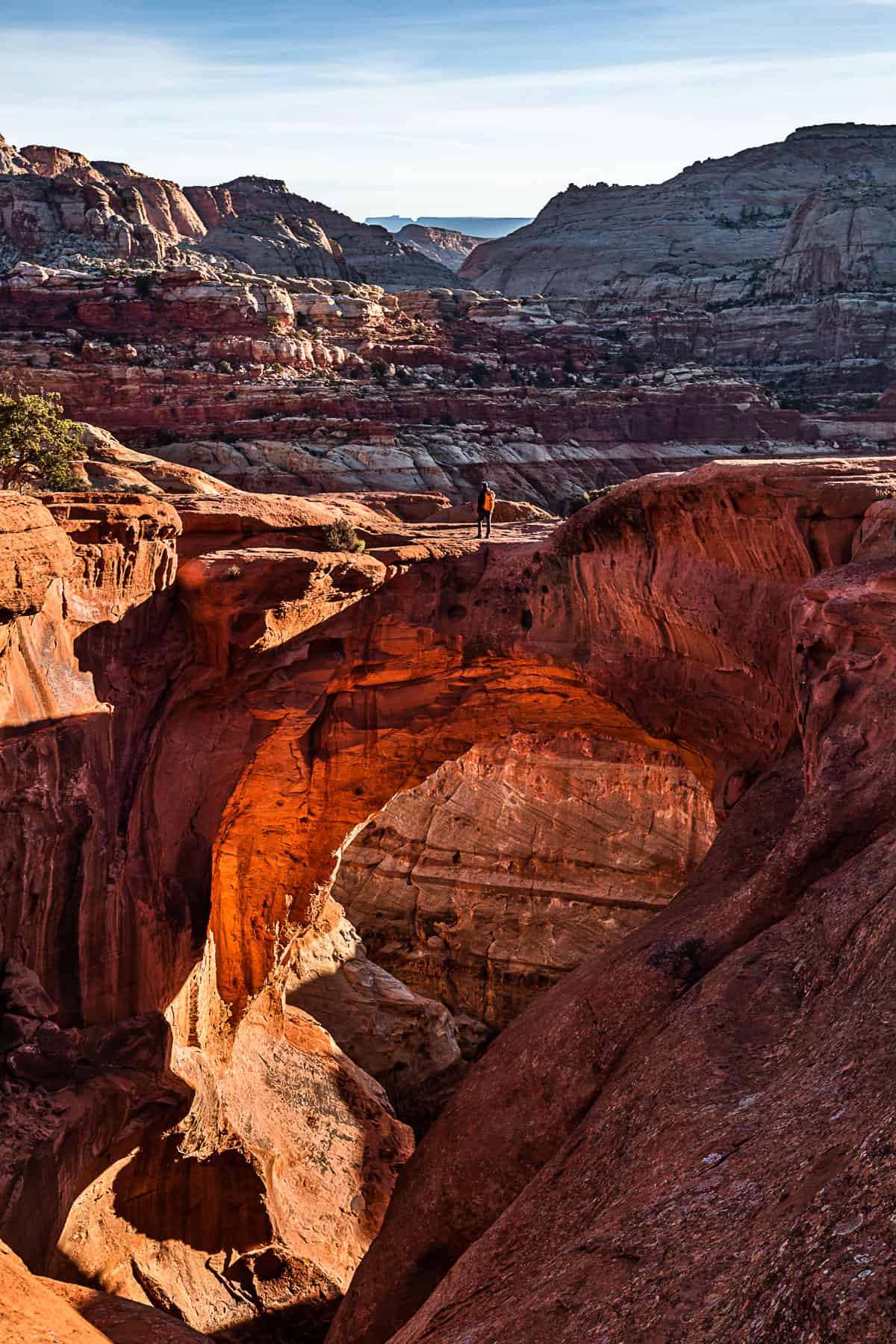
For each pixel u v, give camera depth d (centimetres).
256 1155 2348
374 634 2661
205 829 2331
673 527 2400
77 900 1850
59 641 1845
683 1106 942
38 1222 1638
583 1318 711
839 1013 938
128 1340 1345
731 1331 602
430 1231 1306
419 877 5150
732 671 2336
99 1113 1780
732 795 2317
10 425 3625
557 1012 1380
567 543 2697
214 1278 2200
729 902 1342
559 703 2873
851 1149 686
